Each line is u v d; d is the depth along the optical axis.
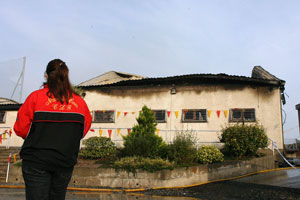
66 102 1.99
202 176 8.58
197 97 12.79
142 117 10.41
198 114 12.56
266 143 10.01
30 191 1.79
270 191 6.80
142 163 8.50
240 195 6.56
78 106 2.04
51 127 1.89
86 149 10.30
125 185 8.21
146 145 9.51
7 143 14.02
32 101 1.90
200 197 6.54
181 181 8.19
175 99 13.05
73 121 1.96
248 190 7.05
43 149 1.81
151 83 13.52
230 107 12.25
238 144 9.76
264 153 10.97
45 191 1.81
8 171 9.23
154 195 6.95
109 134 12.66
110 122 13.53
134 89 13.76
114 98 13.89
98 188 8.01
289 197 6.14
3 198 6.45
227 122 12.08
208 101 12.60
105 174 8.44
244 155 10.21
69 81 2.09
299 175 8.91
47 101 1.93
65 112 1.95
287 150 21.34
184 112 12.73
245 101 12.15
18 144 14.93
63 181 1.90
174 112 12.88
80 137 2.07
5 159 11.15
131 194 7.17
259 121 11.73
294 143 22.05
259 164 9.95
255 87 12.19
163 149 9.77
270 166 10.46
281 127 11.45
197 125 12.38
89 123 2.18
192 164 8.83
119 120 13.49
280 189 6.99
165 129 12.74
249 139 9.95
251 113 11.93
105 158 10.12
